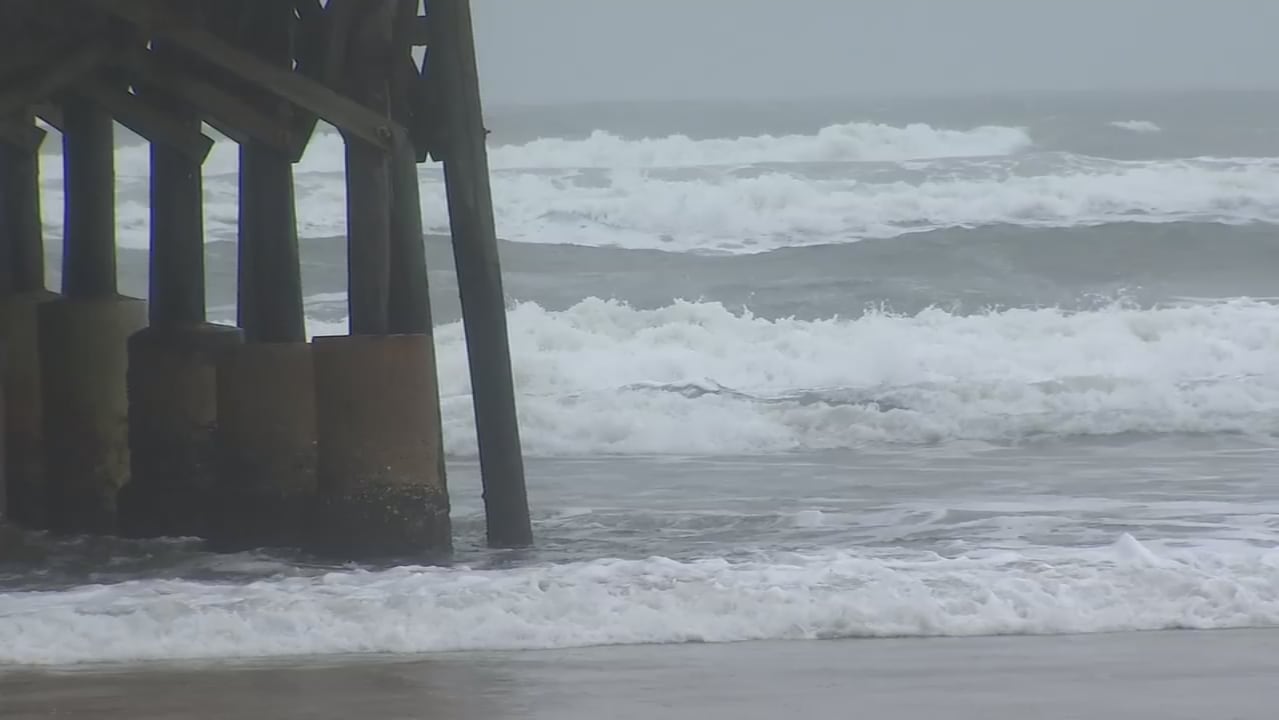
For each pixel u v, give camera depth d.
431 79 32.75
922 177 114.25
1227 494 43.94
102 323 36.44
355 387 32.38
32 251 39.53
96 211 36.50
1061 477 47.59
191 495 35.41
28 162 39.47
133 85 34.12
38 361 37.84
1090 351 69.38
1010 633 27.73
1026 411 59.47
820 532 38.41
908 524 39.44
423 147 33.16
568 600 28.58
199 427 35.44
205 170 116.69
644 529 38.91
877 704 22.48
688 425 56.41
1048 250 96.38
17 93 31.09
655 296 87.12
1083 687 23.50
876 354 68.50
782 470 49.75
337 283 92.12
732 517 40.62
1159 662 25.20
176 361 35.25
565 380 66.50
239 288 36.56
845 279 90.56
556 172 117.81
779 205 106.56
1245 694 23.05
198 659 25.69
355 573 31.38
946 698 22.81
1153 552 33.41
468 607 28.23
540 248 99.88
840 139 136.00
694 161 134.12
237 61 30.97
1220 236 97.88
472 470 49.84
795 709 22.19
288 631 27.17
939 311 76.62
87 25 31.59
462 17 32.53
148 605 28.33
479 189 33.12
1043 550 34.44
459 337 71.75
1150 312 73.75
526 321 72.81
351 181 31.88
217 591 29.86
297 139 32.31
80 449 36.59
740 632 27.47
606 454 54.06
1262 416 58.00
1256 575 30.55
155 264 35.56
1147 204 108.62
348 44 31.61
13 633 26.73
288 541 33.62
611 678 24.12
